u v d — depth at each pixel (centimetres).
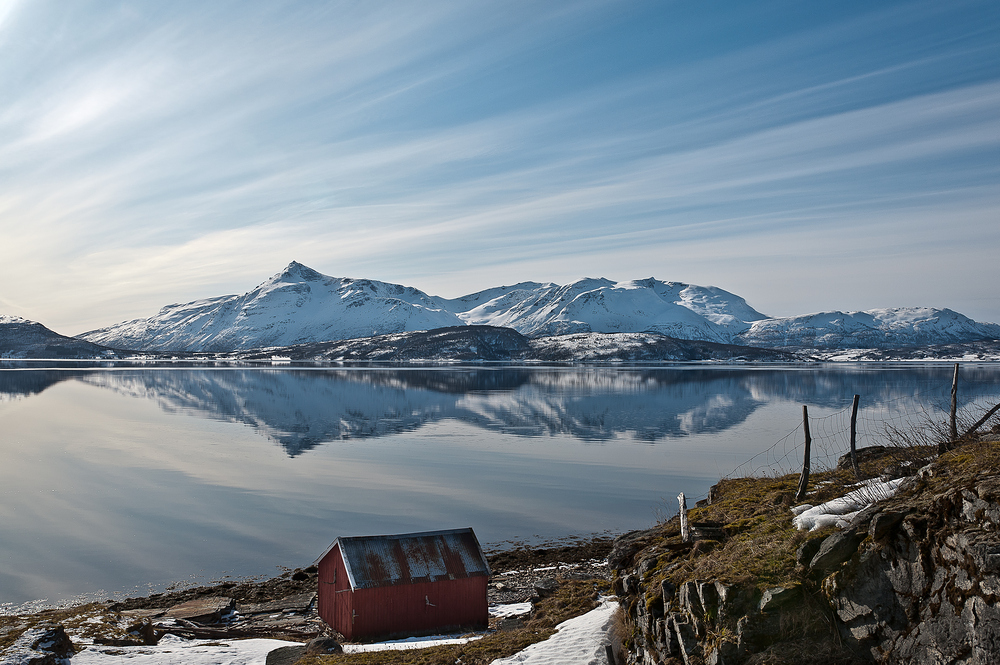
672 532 1538
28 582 2870
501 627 1959
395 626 2158
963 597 812
